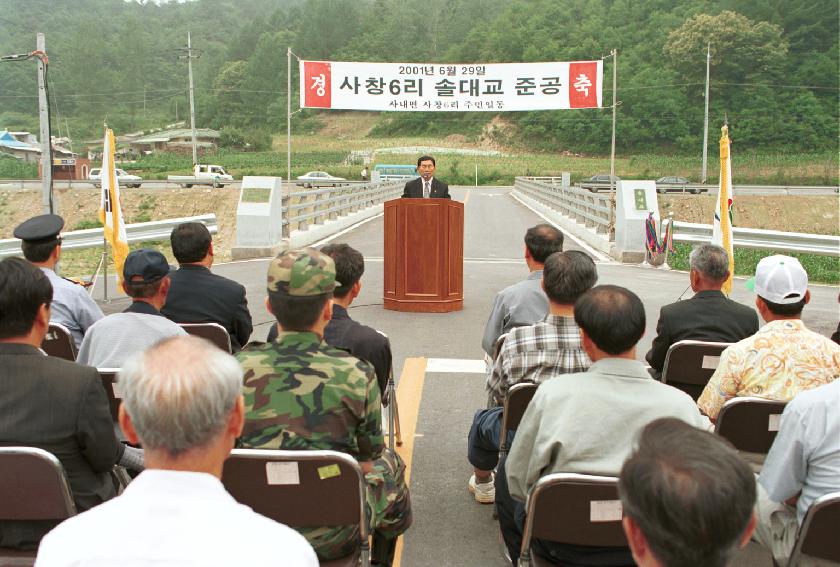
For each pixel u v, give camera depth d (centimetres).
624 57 11700
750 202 4934
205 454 151
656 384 261
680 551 124
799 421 257
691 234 1388
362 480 246
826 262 1739
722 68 10300
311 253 268
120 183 5041
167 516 142
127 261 382
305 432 253
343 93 1750
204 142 11269
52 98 14200
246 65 15175
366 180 5975
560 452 256
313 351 262
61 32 19125
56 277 492
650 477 126
